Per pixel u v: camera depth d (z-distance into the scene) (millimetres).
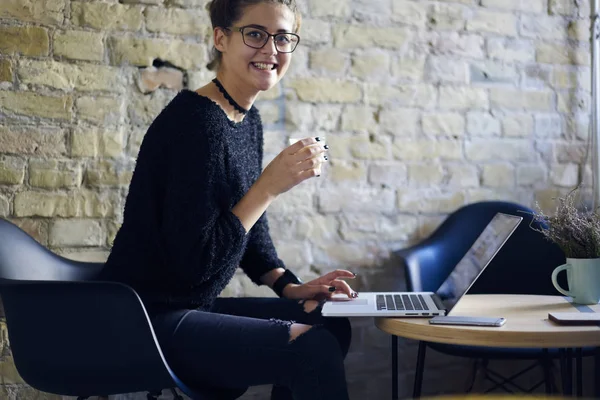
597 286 1841
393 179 2666
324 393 1476
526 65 2838
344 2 2613
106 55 2350
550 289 2451
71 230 2307
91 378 1486
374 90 2646
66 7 2309
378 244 2645
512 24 2824
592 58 2863
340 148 2604
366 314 1613
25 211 2260
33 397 2258
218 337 1540
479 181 2770
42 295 1453
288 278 2004
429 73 2715
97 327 1452
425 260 2471
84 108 2322
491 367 2752
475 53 2773
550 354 2080
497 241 1680
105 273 1679
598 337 1449
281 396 1844
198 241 1550
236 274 2488
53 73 2291
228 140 1658
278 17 1744
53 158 2289
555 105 2861
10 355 2240
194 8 2447
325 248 2584
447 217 2660
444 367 2715
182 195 1560
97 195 2336
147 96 2395
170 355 1559
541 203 2840
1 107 2238
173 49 2420
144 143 1684
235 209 1613
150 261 1647
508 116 2809
